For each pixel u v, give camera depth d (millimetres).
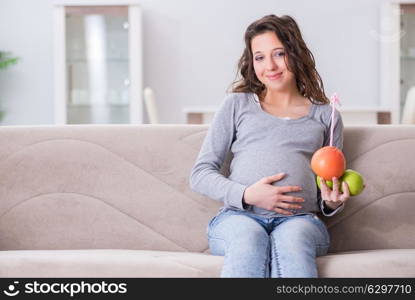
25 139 2668
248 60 2553
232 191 2215
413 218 2527
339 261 2039
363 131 2639
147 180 2611
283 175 2236
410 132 2631
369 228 2518
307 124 2402
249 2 7648
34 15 7766
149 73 7750
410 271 1998
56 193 2615
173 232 2568
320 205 2357
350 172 2186
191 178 2396
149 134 2658
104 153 2639
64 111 7344
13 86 7789
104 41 7348
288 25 2436
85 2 7281
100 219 2588
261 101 2506
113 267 2061
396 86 7156
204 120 5637
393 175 2564
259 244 1989
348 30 7598
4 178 2627
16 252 2322
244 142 2391
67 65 7359
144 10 7711
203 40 7703
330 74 7637
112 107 7414
